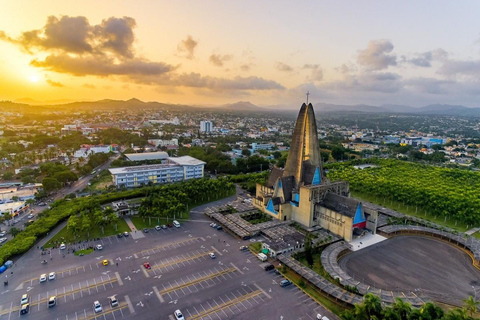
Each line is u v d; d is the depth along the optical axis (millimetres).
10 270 115375
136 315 91875
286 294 103188
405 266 122188
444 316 76688
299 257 128125
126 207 176500
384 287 107562
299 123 172250
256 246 137750
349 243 140500
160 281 109812
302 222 162250
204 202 199625
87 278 111000
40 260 123000
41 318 89938
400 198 193000
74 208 171125
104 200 191750
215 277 112875
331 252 129000
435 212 179250
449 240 145125
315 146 169125
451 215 171250
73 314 91938
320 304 98125
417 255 131375
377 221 162875
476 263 124188
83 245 136250
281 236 144000
